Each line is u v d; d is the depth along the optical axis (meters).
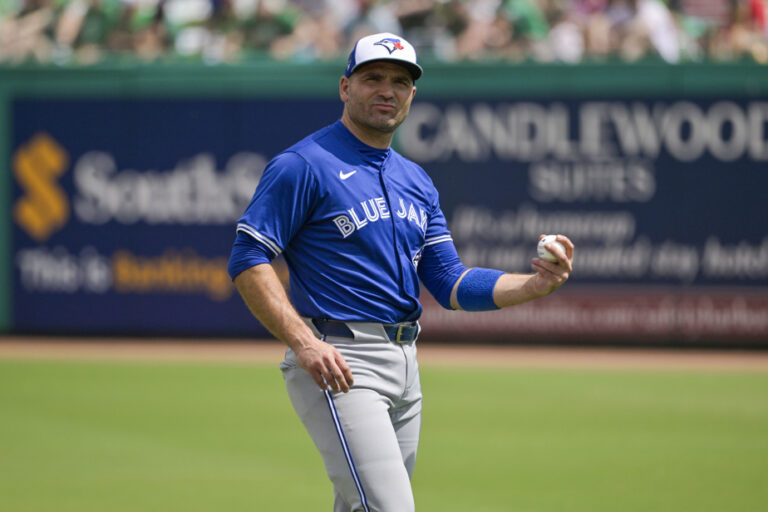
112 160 46.50
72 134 46.59
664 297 44.06
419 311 13.27
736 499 21.22
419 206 13.38
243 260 12.20
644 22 51.28
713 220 43.66
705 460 25.00
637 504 20.81
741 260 43.62
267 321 12.09
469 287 13.53
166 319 46.81
